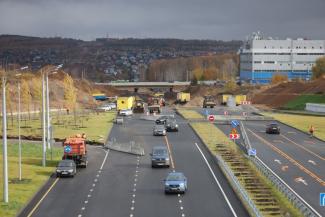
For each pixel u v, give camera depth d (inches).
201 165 4372.5
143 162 4566.9
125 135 6471.5
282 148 5388.8
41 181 3649.1
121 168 4266.7
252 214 2733.8
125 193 3358.8
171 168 4254.4
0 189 3356.3
